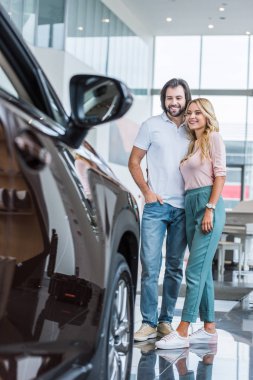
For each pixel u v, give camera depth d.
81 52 13.42
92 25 14.04
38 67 1.57
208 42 19.12
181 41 19.28
